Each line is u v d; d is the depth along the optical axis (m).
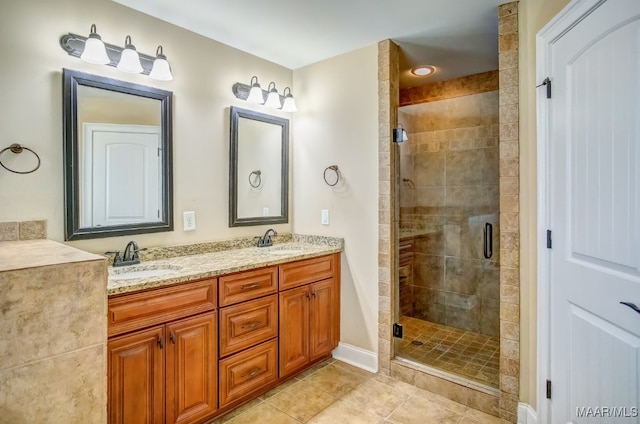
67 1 1.80
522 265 1.94
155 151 2.15
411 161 3.25
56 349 0.94
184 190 2.30
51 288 0.93
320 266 2.54
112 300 1.51
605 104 1.32
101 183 1.93
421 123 3.32
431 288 3.32
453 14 2.11
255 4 2.00
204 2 1.98
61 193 1.79
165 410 1.69
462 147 3.14
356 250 2.65
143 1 1.97
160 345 1.66
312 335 2.49
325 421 1.98
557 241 1.64
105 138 1.94
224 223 2.54
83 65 1.86
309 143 2.91
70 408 0.97
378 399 2.20
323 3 1.99
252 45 2.54
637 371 1.18
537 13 1.79
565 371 1.59
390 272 2.49
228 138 2.54
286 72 2.97
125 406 1.56
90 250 1.89
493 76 3.10
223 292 1.93
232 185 2.56
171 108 2.21
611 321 1.30
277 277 2.23
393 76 2.50
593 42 1.37
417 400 2.20
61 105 1.78
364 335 2.62
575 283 1.51
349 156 2.67
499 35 2.00
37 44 1.71
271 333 2.19
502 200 1.99
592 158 1.39
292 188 3.04
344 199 2.71
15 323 0.88
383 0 1.96
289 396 2.22
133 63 1.92
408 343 2.84
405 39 2.45
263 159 2.79
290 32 2.34
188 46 2.31
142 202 2.09
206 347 1.85
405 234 3.10
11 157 1.64
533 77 1.84
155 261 2.10
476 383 2.19
